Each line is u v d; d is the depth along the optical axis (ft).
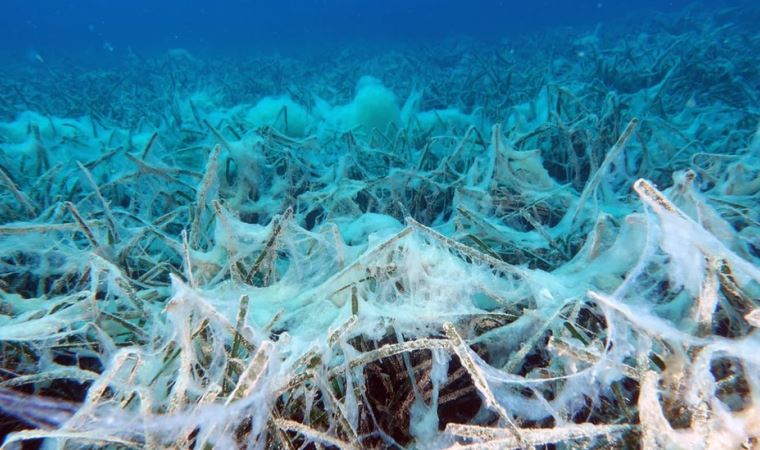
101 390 3.60
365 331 4.64
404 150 14.08
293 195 11.01
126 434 3.67
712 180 8.45
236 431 3.90
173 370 4.35
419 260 5.31
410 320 4.71
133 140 16.12
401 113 19.12
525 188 9.18
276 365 3.91
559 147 12.05
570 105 15.57
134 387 3.73
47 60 75.56
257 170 11.19
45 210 8.95
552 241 6.91
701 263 4.17
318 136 15.65
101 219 8.09
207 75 47.85
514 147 11.70
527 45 54.75
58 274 6.77
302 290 5.44
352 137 13.06
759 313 3.40
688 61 24.03
